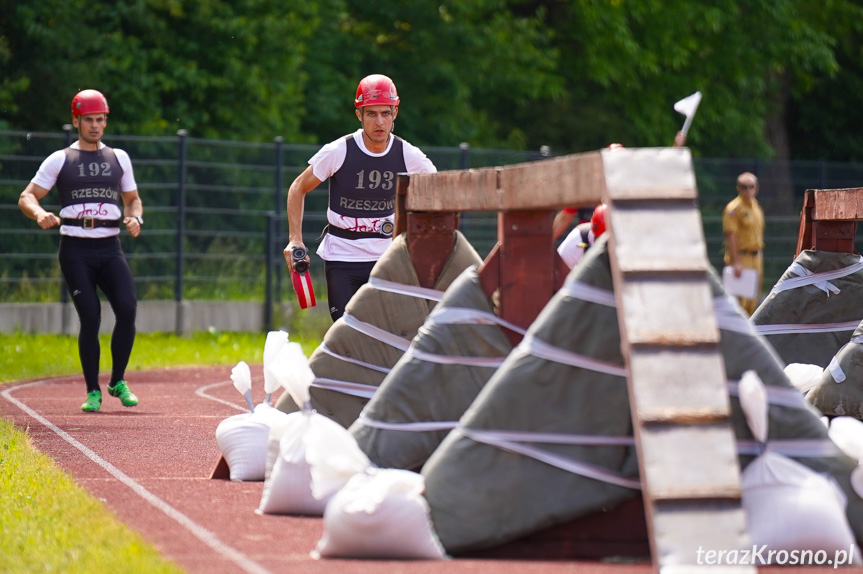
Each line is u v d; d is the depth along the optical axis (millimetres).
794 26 116938
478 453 15016
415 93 103750
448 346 17625
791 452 15055
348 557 14750
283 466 17984
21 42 83500
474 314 17641
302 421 18266
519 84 106812
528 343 15172
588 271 15117
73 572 13977
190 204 68625
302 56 94938
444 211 19703
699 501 12797
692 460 12922
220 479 21344
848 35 130000
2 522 17109
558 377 15016
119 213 34656
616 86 115500
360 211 26562
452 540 14875
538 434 14961
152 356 54156
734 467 12945
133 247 67438
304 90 97938
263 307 70438
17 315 63281
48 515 17422
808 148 133875
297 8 94000
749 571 12500
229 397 38656
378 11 104750
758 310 25828
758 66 116562
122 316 34594
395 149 26562
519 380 15031
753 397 14531
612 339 14977
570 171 15195
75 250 34031
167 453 24781
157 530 16578
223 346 61938
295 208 26719
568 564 14445
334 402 20734
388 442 17375
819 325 25484
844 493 15031
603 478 14836
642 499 14930
